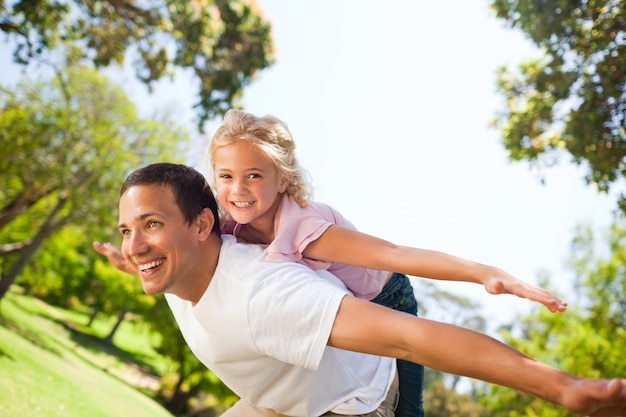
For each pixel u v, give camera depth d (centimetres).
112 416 1538
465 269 181
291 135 229
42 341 2612
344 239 207
